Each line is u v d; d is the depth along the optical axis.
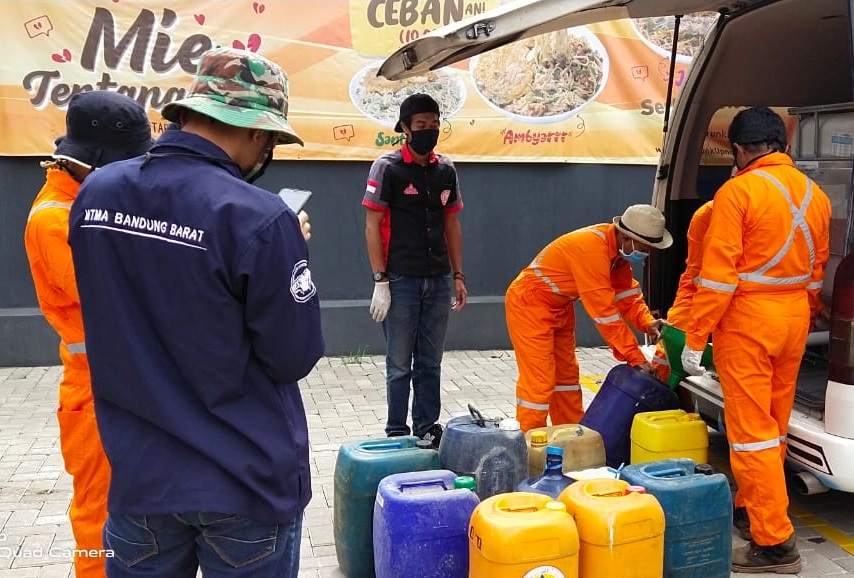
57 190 2.66
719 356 3.39
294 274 1.83
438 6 6.85
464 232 7.28
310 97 6.83
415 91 6.97
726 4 4.14
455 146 7.11
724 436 5.04
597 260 4.07
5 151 6.44
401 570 2.79
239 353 1.83
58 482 4.37
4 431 5.18
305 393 6.07
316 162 6.96
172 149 1.89
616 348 4.19
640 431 3.69
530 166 7.30
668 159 4.77
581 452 3.56
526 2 3.21
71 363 2.68
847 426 3.19
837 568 3.41
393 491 2.88
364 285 7.17
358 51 6.83
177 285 1.78
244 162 1.99
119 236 1.82
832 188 3.94
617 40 7.19
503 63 7.05
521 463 3.20
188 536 1.97
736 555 3.37
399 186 4.48
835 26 4.42
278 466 1.90
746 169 3.37
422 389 4.79
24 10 6.34
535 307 4.31
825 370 4.20
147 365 1.83
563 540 2.58
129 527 1.95
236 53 1.91
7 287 6.64
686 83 4.60
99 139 2.63
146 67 6.56
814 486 3.39
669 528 2.96
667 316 4.49
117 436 1.88
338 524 3.27
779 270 3.27
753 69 4.60
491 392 6.14
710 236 3.29
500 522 2.56
